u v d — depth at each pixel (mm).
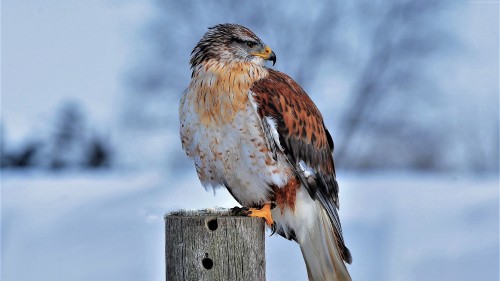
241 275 9180
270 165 10797
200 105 10922
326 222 11422
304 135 11117
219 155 10930
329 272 11430
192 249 9227
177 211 10055
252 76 10977
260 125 10727
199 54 11242
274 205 11086
